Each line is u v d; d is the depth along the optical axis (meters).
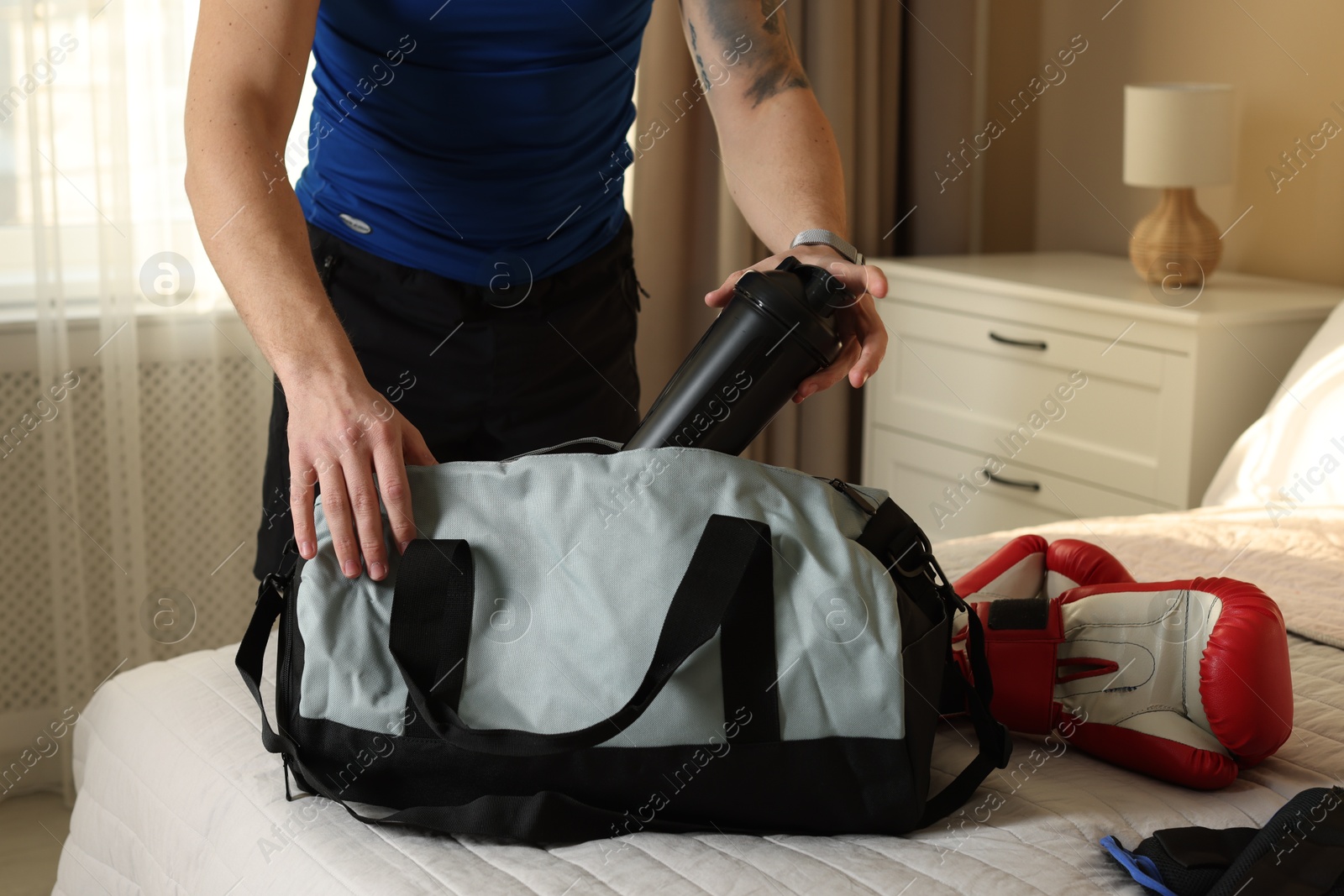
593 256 1.32
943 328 2.51
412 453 0.92
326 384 0.88
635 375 1.42
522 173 1.21
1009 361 2.38
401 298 1.22
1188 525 1.60
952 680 1.03
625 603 0.84
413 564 0.84
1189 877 0.79
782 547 0.86
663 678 0.79
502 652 0.84
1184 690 0.97
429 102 1.16
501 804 0.82
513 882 0.78
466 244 1.22
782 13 1.25
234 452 2.27
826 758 0.84
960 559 1.42
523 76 1.16
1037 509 2.36
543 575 0.86
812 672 0.84
